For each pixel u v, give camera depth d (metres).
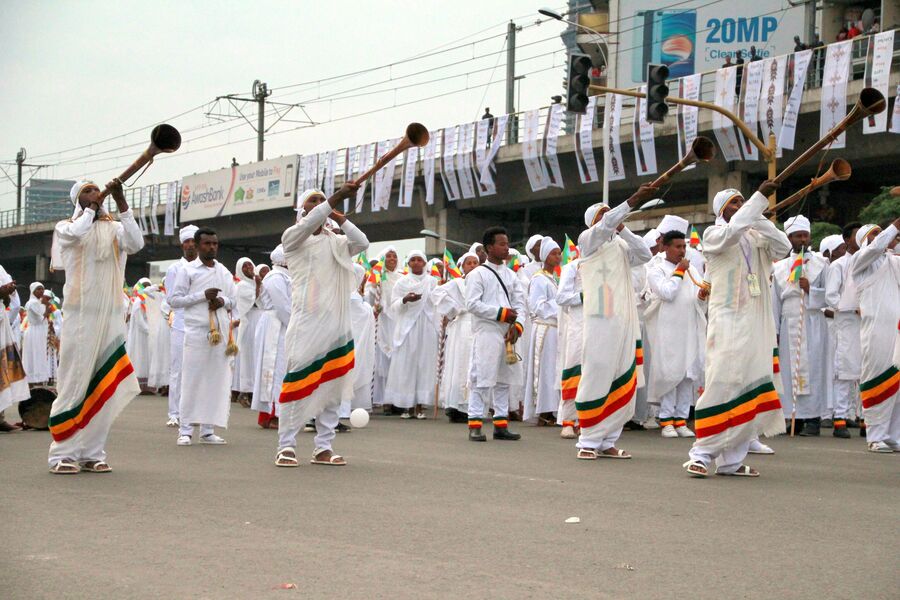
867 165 27.86
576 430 12.48
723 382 8.55
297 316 9.08
